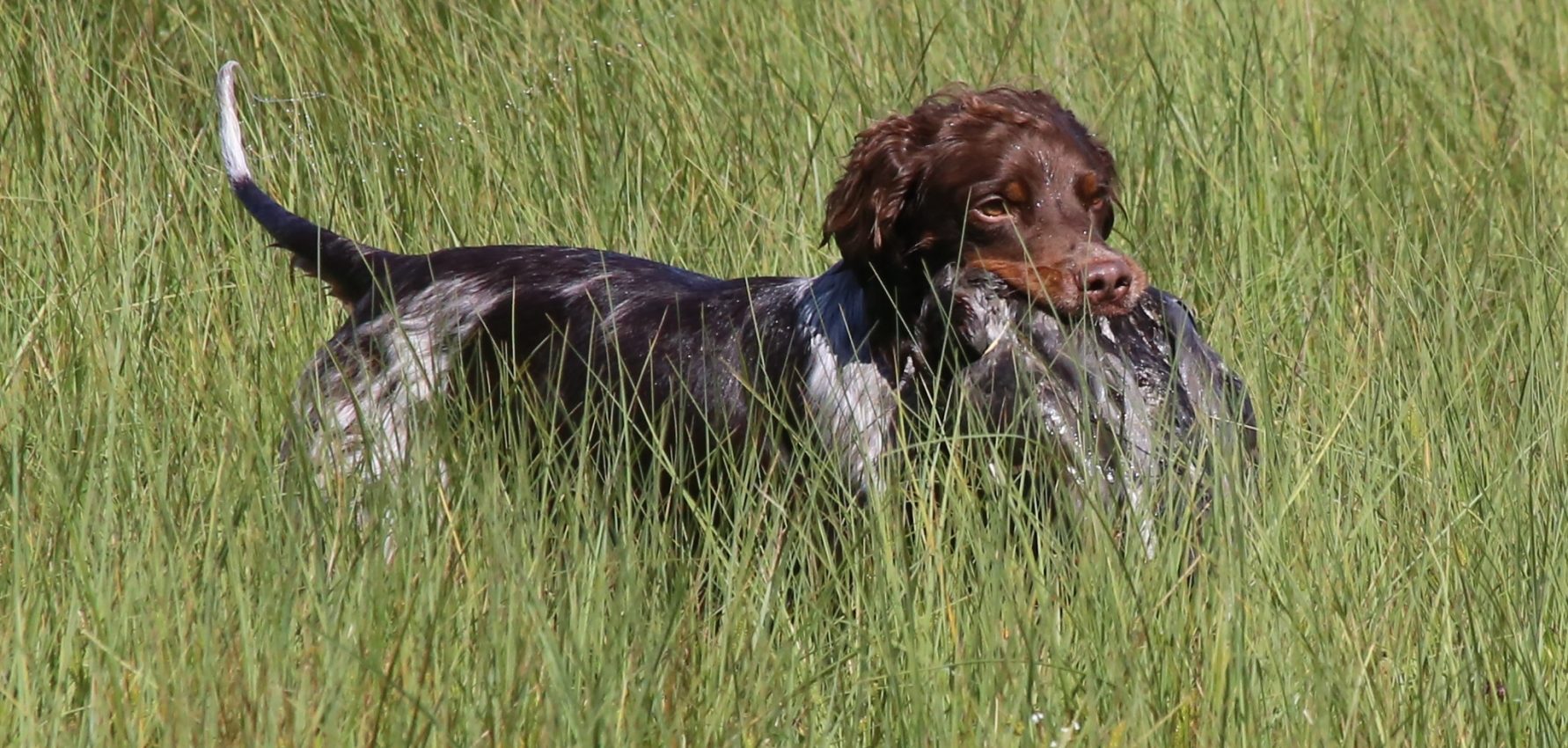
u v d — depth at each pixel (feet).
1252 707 20.42
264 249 34.47
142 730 19.11
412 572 22.21
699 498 26.43
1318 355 31.14
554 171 37.45
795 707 20.49
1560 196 39.11
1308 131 41.68
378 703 19.03
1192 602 22.38
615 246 35.63
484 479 23.94
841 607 22.86
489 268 30.48
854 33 43.11
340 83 39.93
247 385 28.99
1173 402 24.66
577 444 26.55
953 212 24.91
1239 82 41.98
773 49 42.39
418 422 27.94
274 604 21.03
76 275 32.27
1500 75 46.34
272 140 38.99
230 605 21.42
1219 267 34.22
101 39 41.09
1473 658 21.66
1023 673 20.88
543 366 28.99
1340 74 44.14
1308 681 21.04
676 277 29.45
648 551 23.52
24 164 37.68
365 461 25.58
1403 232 33.45
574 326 28.94
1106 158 26.00
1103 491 24.11
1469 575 23.66
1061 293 24.20
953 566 23.26
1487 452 26.66
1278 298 33.99
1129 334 25.30
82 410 26.99
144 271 33.68
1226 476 23.82
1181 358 25.55
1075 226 24.80
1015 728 20.17
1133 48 44.04
